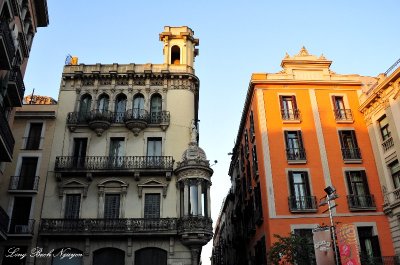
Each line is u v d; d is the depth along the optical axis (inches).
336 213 1029.2
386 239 1010.1
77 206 1003.3
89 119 1083.9
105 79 1162.0
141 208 997.8
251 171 1299.2
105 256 951.0
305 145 1117.1
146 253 957.8
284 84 1204.5
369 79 1244.5
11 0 769.6
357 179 1100.5
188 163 1019.3
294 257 834.2
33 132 1091.3
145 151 1073.5
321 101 1191.6
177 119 1118.4
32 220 964.6
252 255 1283.2
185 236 941.8
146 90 1152.8
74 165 1039.0
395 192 1021.8
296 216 1016.9
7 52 703.1
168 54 1232.2
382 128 1115.9
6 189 999.6
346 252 612.7
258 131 1154.0
